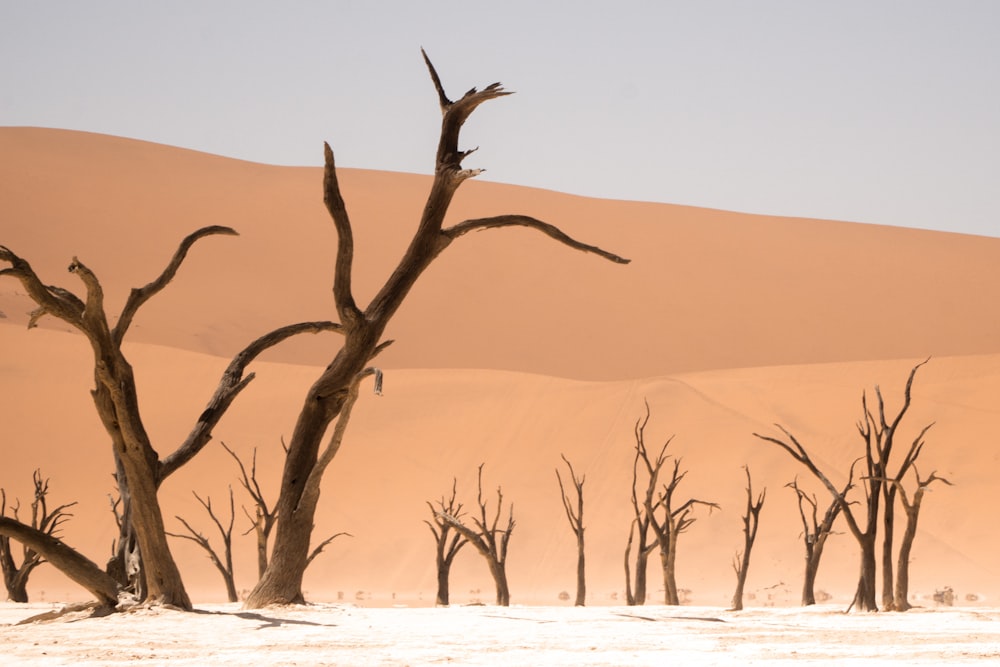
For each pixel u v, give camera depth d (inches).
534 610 1891.0
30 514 5132.9
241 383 1587.1
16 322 7081.7
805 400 5866.1
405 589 4857.3
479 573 4933.6
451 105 1718.8
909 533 1894.7
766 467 5216.5
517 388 6018.7
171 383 6141.7
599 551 4938.5
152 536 1487.5
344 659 1002.1
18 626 1366.9
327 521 5216.5
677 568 4778.5
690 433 5506.9
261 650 1095.6
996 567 4557.1
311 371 6269.7
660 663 957.2
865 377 6161.4
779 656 1027.9
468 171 1680.6
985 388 5831.7
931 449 5334.6
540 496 5275.6
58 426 5684.1
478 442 5664.4
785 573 4660.4
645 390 5846.5
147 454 1486.2
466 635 1267.2
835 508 2436.0
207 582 4881.9
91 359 6245.1
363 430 5787.4
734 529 4918.8
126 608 1455.5
